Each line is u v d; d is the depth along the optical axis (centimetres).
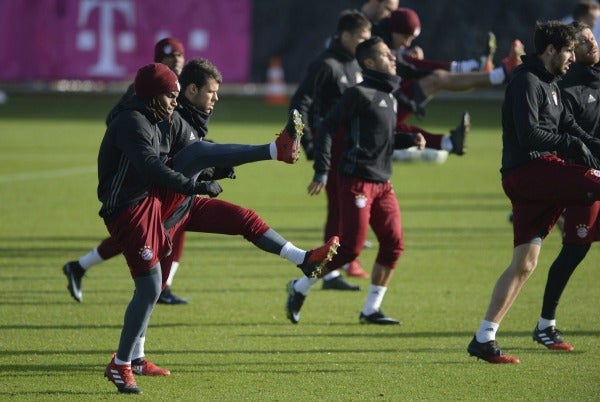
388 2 4025
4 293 3588
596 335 3058
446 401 2422
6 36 11100
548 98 2684
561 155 2858
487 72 3903
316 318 3297
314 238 4609
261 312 3362
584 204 2677
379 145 3169
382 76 3164
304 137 3766
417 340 3017
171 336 3047
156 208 2441
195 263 4172
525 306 3444
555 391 2502
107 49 11106
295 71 11212
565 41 2647
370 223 3222
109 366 2477
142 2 11056
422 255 4312
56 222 4984
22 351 2852
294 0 11081
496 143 8544
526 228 2702
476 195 5962
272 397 2447
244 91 11619
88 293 3616
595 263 4169
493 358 2733
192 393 2477
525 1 10425
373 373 2661
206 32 11100
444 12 10519
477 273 3972
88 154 7556
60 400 2409
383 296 3516
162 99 2380
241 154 2455
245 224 2573
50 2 11081
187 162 2480
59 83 11562
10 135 8675
